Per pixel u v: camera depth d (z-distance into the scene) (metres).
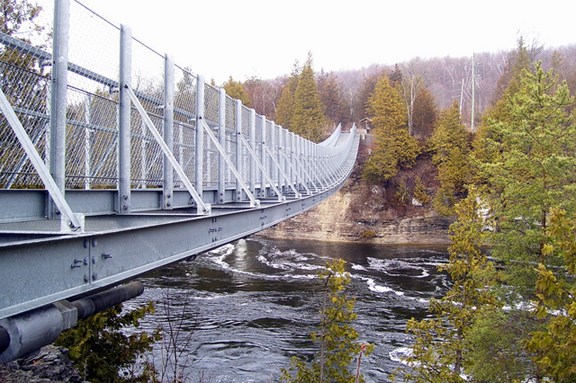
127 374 12.42
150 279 31.66
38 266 3.41
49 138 5.20
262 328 21.27
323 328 13.18
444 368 14.98
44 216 5.16
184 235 6.32
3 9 5.38
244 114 12.80
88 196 5.97
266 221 11.23
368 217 54.12
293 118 64.62
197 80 9.20
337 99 89.50
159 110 8.11
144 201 7.43
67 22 5.18
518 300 15.20
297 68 83.75
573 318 9.09
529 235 14.55
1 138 4.94
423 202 53.62
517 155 16.12
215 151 10.66
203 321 21.94
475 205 17.33
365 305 25.75
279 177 16.14
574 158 15.56
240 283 31.03
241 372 16.50
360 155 63.81
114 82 6.54
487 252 36.06
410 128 67.62
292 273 34.97
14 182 5.19
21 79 5.13
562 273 14.62
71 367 10.77
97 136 6.40
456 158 50.88
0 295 3.04
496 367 13.74
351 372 16.89
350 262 40.22
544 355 10.04
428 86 98.19
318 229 54.97
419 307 25.47
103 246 4.32
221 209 9.08
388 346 19.59
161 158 8.16
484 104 107.12
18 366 10.22
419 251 46.94
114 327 11.91
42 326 3.56
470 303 16.52
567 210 14.62
